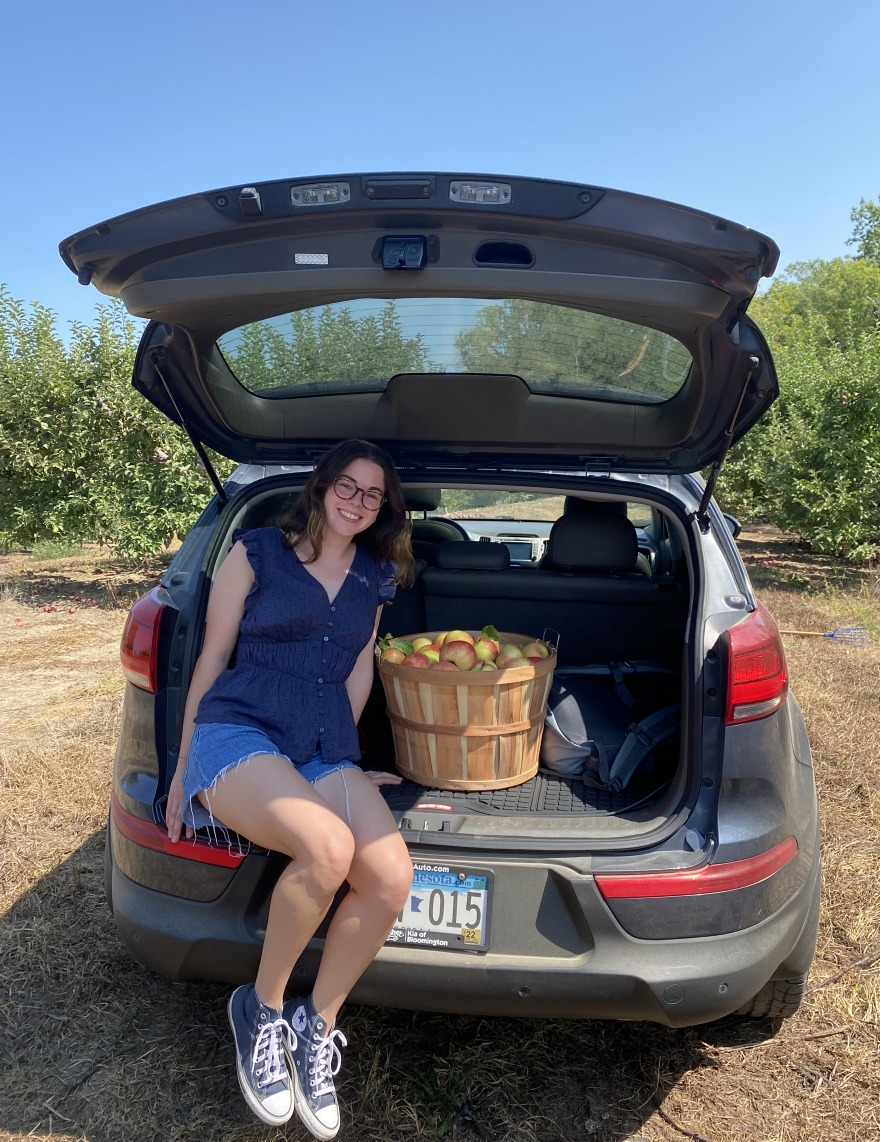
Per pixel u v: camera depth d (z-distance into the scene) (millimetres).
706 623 2102
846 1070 2279
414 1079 2240
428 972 1903
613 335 2109
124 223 1746
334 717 2121
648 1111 2139
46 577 10789
